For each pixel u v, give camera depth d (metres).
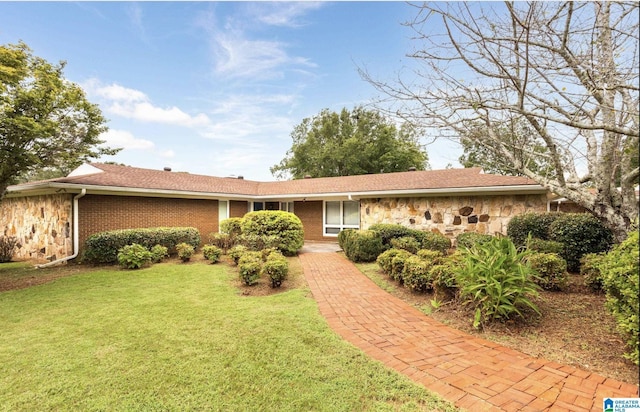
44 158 8.01
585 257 5.29
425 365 3.03
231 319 4.39
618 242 3.60
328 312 4.68
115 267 8.47
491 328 3.85
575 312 4.05
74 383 2.79
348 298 5.43
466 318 4.24
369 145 27.92
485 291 3.97
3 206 12.81
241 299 5.45
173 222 11.89
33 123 6.77
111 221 9.99
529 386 2.63
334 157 27.69
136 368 3.04
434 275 4.84
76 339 3.75
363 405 2.42
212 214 13.55
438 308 4.68
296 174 32.12
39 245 10.59
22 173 7.79
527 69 3.26
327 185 15.03
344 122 31.39
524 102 3.74
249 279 6.26
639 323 2.62
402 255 6.28
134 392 2.64
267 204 16.86
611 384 2.61
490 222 9.66
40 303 5.28
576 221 6.17
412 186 11.13
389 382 2.73
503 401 2.43
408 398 2.50
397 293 5.68
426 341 3.60
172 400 2.53
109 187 9.31
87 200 9.44
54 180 9.01
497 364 3.02
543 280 4.30
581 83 3.52
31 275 7.67
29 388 2.72
